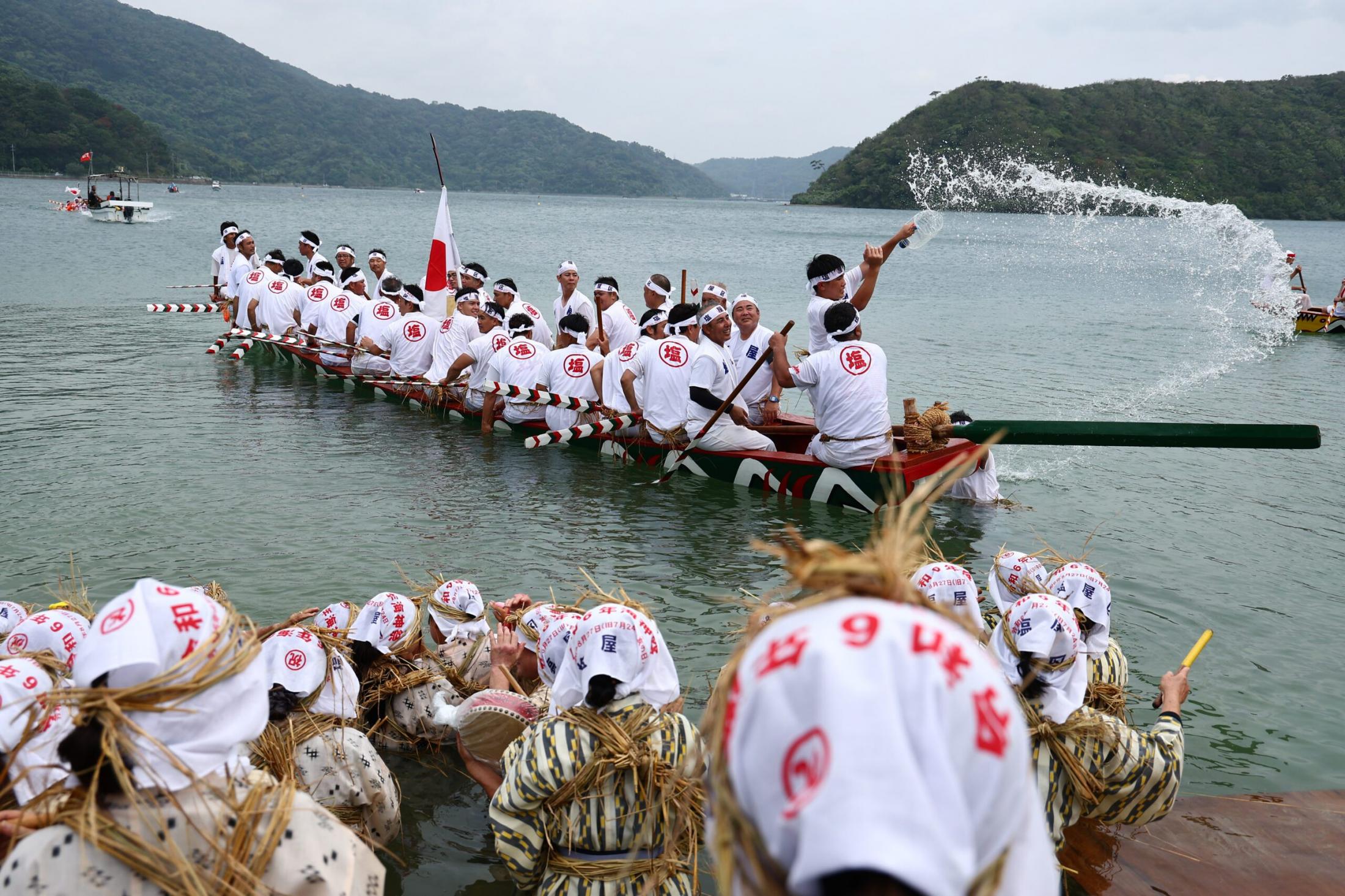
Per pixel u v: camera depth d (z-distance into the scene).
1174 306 26.92
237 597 6.14
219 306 16.75
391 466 9.53
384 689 4.30
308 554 6.91
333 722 3.53
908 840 0.93
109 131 162.00
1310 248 59.84
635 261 42.44
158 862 1.89
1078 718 3.43
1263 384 15.08
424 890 3.62
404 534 7.45
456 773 4.30
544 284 29.95
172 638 1.95
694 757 2.62
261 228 56.72
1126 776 3.46
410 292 13.09
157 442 9.86
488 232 65.38
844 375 8.50
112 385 12.60
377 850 3.81
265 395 12.55
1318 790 4.21
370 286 27.22
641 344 9.88
